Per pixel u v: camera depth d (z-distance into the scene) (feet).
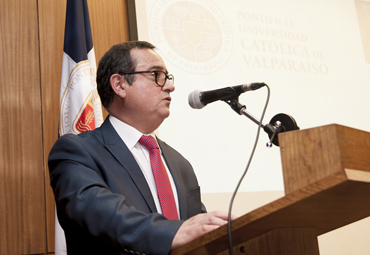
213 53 8.67
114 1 8.33
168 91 4.64
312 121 9.37
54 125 7.16
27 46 7.23
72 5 6.91
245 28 9.23
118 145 4.00
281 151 2.46
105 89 4.65
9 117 6.83
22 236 6.48
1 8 7.16
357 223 8.96
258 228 2.54
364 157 2.32
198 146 7.93
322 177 2.23
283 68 9.39
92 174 3.39
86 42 7.01
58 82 7.36
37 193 6.75
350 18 10.75
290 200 2.18
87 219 2.94
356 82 10.23
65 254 5.75
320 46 10.07
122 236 2.80
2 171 6.59
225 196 7.91
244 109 3.68
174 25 8.45
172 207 3.97
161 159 4.36
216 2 9.07
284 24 9.78
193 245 2.51
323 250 8.49
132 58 4.61
